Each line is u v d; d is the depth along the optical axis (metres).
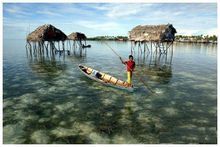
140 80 17.88
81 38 51.22
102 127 9.34
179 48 60.81
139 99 13.00
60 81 17.58
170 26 32.22
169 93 14.27
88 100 12.85
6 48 59.72
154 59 33.34
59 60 31.98
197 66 26.73
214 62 30.78
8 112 11.07
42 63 28.62
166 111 11.19
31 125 9.59
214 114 10.81
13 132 8.95
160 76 19.83
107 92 14.34
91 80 17.58
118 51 50.03
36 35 35.47
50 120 10.11
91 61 30.97
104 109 11.44
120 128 9.24
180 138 8.38
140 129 9.14
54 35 36.62
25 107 11.78
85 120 10.08
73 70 22.86
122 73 21.06
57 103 12.38
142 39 33.84
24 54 41.19
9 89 15.26
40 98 13.27
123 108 11.57
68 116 10.56
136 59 32.97
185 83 17.14
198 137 8.46
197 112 11.09
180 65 27.36
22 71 22.41
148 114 10.78
